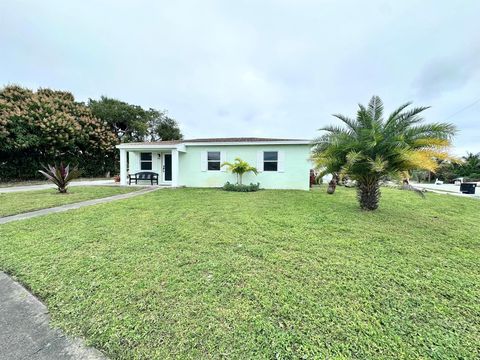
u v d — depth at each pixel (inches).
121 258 126.6
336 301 89.3
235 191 431.8
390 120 254.4
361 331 73.7
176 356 64.9
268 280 104.5
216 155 508.7
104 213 229.1
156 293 94.3
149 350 67.1
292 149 479.5
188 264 120.2
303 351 66.3
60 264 119.3
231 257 129.0
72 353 66.8
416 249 143.9
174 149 478.0
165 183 547.5
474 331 74.4
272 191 438.6
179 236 163.3
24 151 572.4
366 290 96.9
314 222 203.8
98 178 800.9
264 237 162.7
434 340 70.3
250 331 73.8
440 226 198.7
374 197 264.1
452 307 86.7
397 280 105.3
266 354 65.4
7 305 88.9
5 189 424.8
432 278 107.9
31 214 225.0
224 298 91.0
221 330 74.2
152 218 211.8
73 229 176.1
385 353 65.4
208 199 327.6
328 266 118.7
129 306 86.4
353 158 232.2
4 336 73.2
